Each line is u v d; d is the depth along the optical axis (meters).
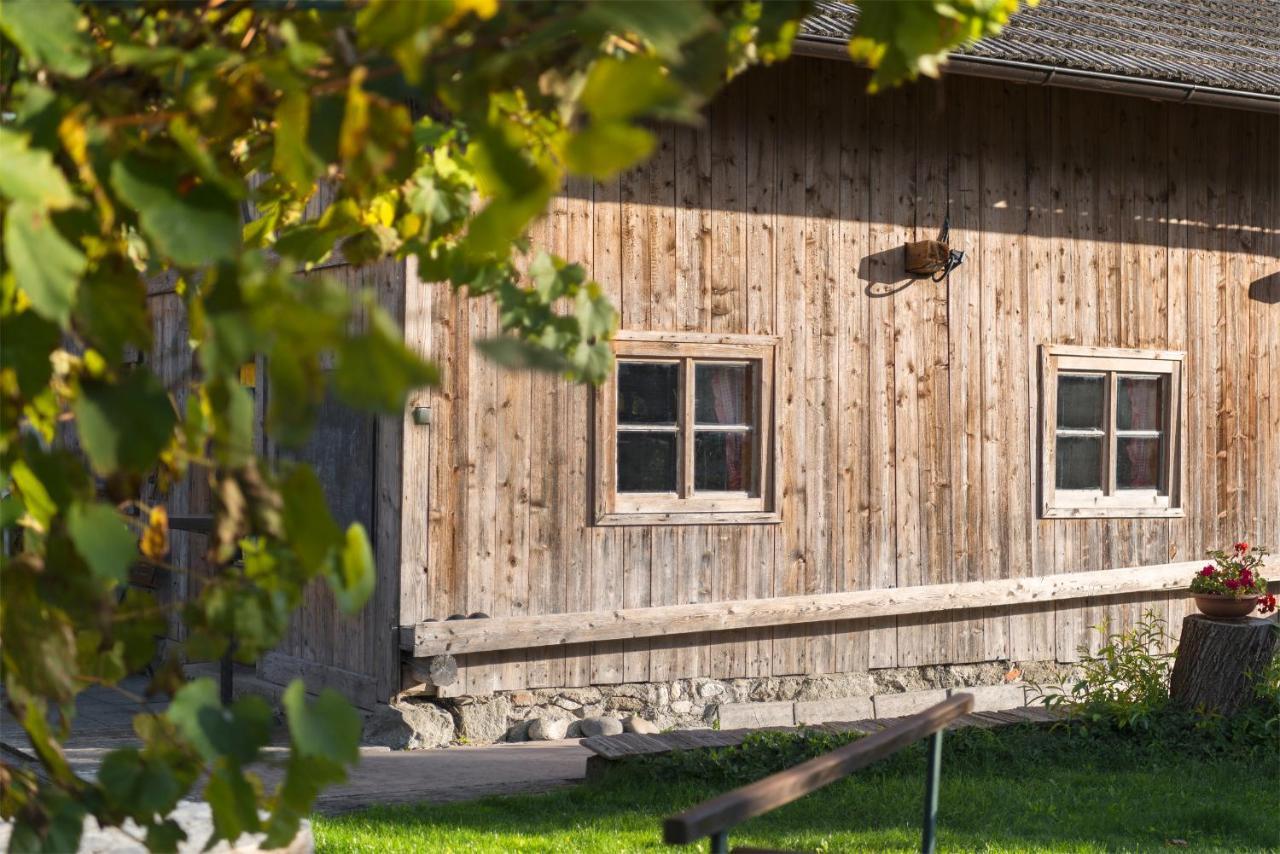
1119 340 12.59
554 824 7.82
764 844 7.40
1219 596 10.65
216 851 3.02
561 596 10.41
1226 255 13.16
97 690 11.23
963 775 9.21
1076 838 7.70
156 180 1.51
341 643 10.52
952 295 11.88
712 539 10.93
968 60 10.60
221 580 1.90
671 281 10.76
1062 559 12.29
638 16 1.43
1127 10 13.97
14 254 1.40
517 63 1.66
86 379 1.58
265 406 10.30
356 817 7.88
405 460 9.91
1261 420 13.34
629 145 1.35
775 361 11.13
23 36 1.58
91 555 1.66
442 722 10.06
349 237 2.97
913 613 11.70
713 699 10.98
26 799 1.82
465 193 2.79
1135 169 12.69
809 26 9.77
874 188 11.56
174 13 1.86
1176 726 10.34
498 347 1.30
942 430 11.80
